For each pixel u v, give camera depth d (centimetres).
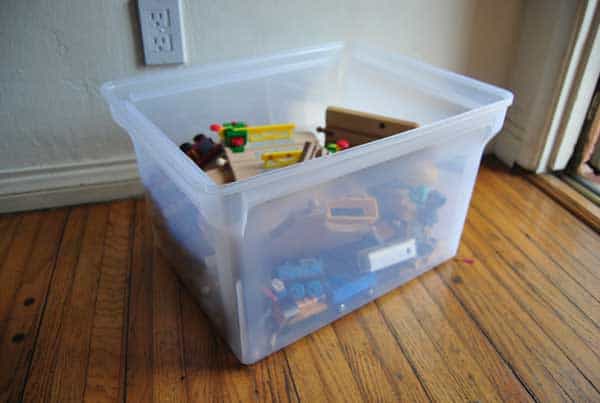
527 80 127
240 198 63
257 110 112
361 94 119
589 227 112
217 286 77
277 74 110
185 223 81
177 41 106
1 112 103
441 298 91
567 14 113
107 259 100
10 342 81
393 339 82
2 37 96
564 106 121
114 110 88
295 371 77
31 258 100
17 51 98
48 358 79
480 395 73
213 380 76
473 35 125
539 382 75
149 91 96
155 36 104
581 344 82
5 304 89
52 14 97
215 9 105
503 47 129
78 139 111
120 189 118
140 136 80
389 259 87
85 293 92
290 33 113
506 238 107
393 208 87
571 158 130
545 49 120
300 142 102
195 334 84
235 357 79
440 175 89
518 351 80
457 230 98
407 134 75
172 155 68
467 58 128
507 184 128
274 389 74
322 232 79
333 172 71
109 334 83
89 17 99
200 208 66
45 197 114
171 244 93
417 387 74
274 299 77
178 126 103
